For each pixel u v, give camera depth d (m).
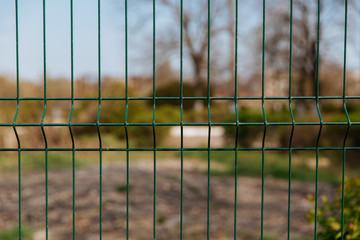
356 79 15.95
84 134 13.37
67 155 10.60
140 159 11.08
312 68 19.23
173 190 7.46
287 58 19.77
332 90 19.11
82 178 7.90
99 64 2.03
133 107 14.59
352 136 10.52
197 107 27.75
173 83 28.12
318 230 4.65
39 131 11.67
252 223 5.95
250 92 24.14
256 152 11.63
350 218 3.15
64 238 5.06
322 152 10.89
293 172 9.51
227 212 6.47
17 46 2.04
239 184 8.44
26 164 9.57
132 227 5.50
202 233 5.41
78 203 6.33
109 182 7.59
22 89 13.04
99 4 2.00
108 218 5.79
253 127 12.43
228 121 12.81
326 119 11.28
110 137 13.40
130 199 6.67
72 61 2.03
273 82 20.89
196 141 15.75
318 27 2.10
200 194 7.48
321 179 8.91
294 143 11.57
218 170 9.77
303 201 7.22
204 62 27.88
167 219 5.90
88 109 13.74
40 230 5.30
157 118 14.49
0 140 11.20
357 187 3.31
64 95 13.80
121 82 14.83
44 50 2.03
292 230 5.64
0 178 8.10
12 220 5.65
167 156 11.73
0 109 11.41
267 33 20.27
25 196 6.74
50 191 6.96
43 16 2.02
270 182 8.67
